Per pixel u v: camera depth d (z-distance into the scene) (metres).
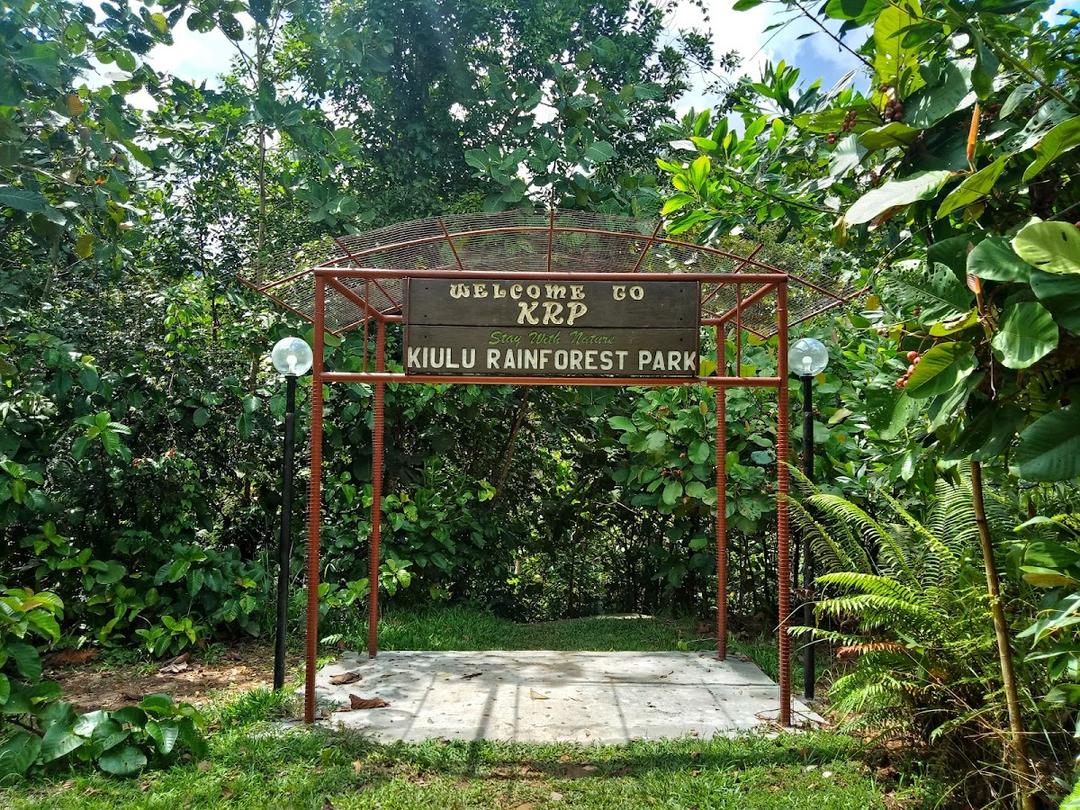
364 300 4.88
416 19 9.14
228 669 5.38
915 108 2.16
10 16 3.95
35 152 4.18
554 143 7.82
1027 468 1.75
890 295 2.33
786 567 4.39
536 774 3.67
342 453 7.34
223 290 6.82
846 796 3.36
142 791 3.43
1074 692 2.26
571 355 4.28
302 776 3.59
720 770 3.67
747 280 4.35
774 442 6.36
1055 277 1.72
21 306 5.99
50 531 5.42
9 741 3.60
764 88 4.30
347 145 7.77
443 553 7.41
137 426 6.24
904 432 3.06
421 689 4.90
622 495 8.16
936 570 3.82
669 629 6.96
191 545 5.74
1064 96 2.10
